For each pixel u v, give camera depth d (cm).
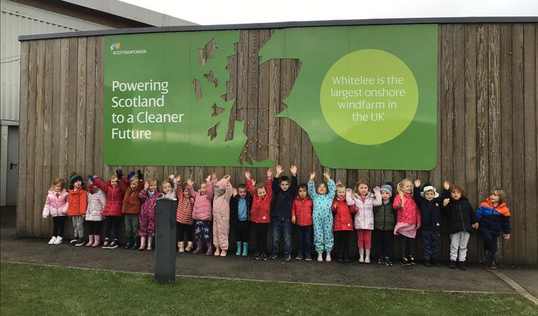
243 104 664
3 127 1083
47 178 723
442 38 623
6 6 1083
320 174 638
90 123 711
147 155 689
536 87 607
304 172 642
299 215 599
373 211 592
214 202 621
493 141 610
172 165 681
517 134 607
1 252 620
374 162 628
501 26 616
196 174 674
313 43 647
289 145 648
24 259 578
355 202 589
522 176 603
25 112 735
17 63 1109
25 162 732
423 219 576
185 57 682
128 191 657
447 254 602
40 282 462
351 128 635
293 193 604
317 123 642
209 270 531
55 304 393
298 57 649
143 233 639
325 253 628
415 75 625
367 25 635
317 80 644
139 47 696
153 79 690
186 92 680
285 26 652
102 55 709
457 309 401
